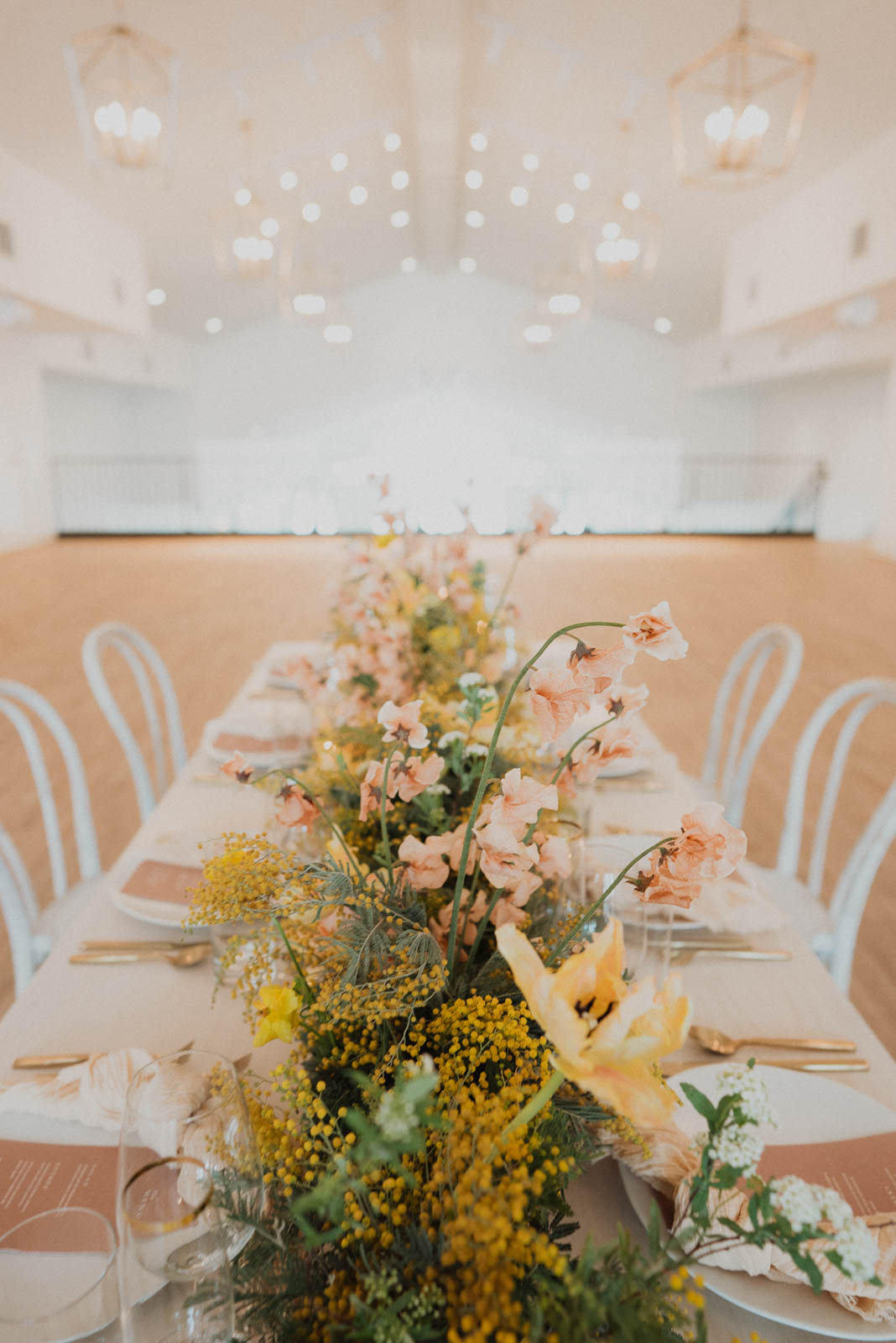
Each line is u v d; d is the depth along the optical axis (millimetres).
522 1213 501
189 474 15789
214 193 8641
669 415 15594
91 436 14305
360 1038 693
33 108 6379
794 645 2273
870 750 4129
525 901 809
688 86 4020
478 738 1101
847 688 1951
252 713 2033
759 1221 546
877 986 2352
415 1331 474
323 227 10820
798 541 12969
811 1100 904
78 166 7539
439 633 1587
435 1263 522
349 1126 667
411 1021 686
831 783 1928
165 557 10672
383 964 690
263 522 15242
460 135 8711
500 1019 654
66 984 1118
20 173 7258
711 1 5426
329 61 6758
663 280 11844
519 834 667
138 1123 587
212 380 15484
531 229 11258
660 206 9211
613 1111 645
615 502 15453
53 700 4809
